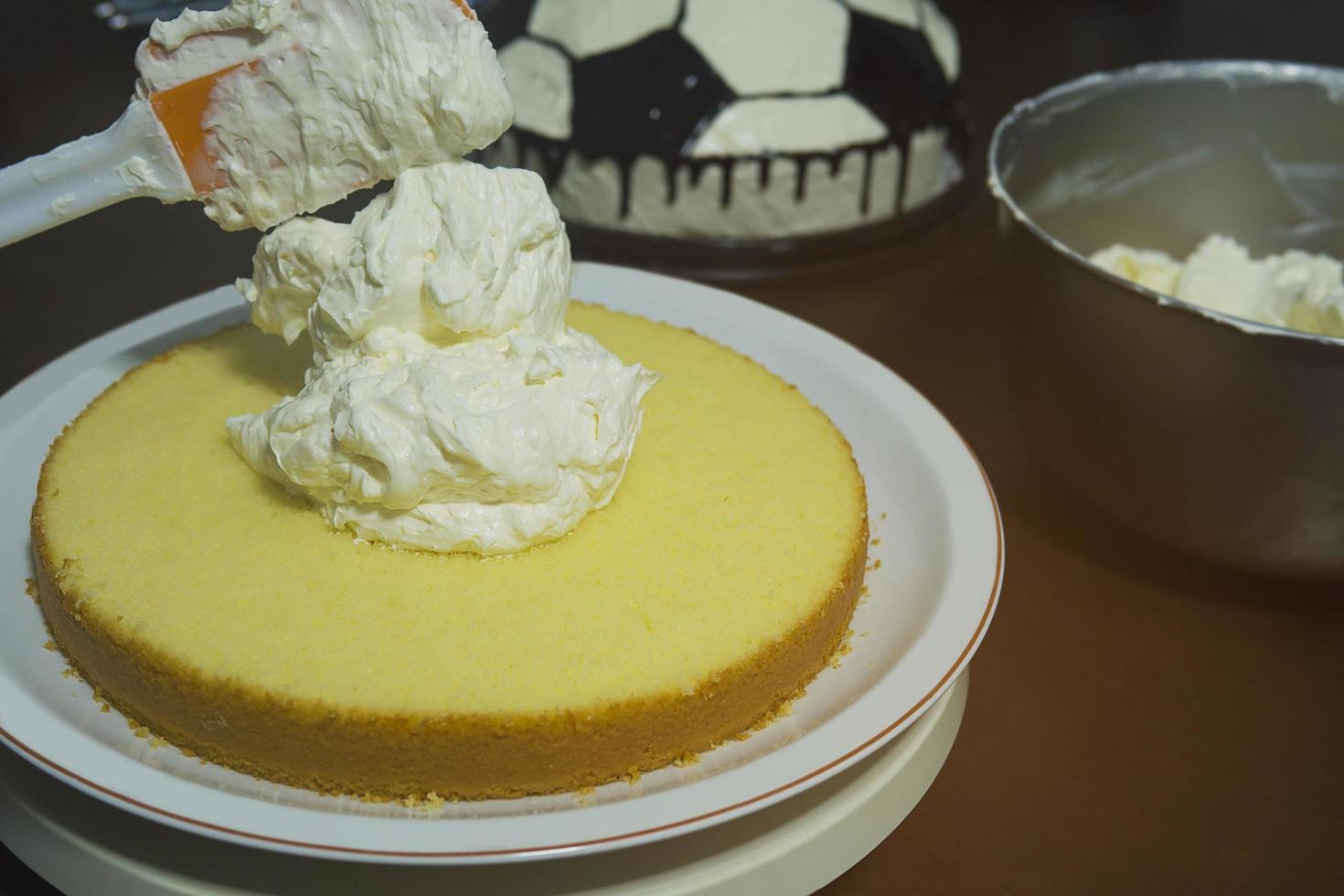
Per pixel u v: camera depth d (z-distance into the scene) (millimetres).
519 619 481
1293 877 498
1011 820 512
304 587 486
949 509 539
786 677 490
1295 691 564
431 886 442
